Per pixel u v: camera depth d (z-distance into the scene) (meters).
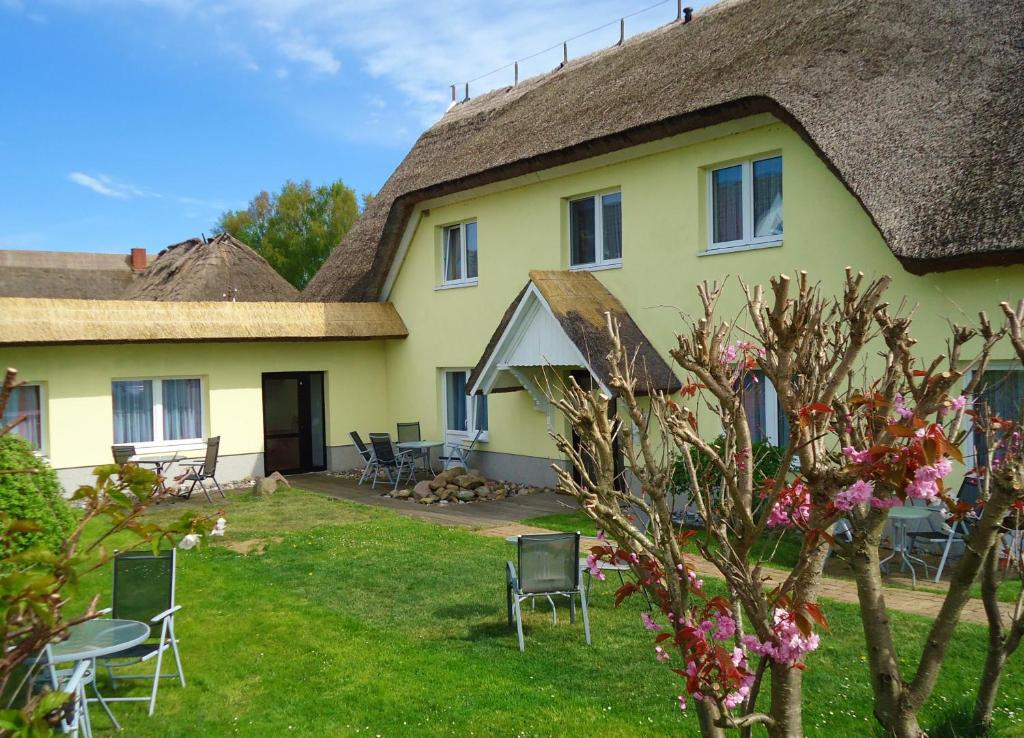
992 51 10.38
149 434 16.75
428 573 9.59
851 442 4.09
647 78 14.75
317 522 13.01
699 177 12.72
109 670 6.44
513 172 15.33
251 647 7.37
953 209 8.89
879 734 5.13
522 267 16.05
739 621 3.72
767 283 11.73
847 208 10.69
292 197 58.75
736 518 3.76
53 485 7.99
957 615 4.04
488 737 5.46
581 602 7.77
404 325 19.45
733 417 3.76
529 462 15.92
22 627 2.84
